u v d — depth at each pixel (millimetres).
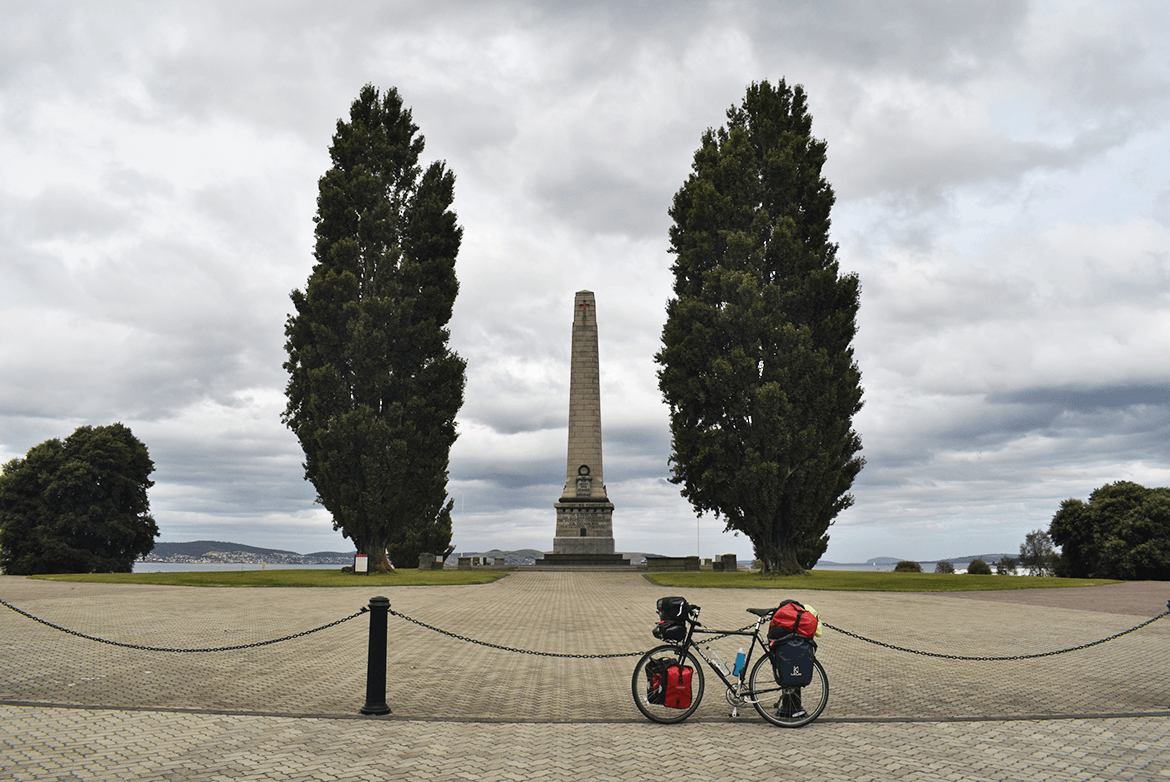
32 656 13383
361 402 41500
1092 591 30484
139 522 55719
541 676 11977
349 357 41094
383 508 39969
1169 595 28234
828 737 8195
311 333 43500
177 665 12648
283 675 11820
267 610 20719
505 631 17078
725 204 42031
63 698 10125
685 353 40312
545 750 7617
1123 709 9781
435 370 43031
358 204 44844
